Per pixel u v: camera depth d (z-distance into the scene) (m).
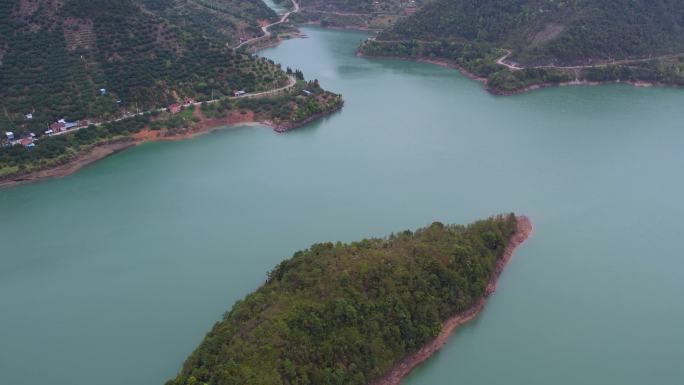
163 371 112.06
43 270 142.00
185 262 144.12
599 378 111.81
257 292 118.69
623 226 161.75
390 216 164.50
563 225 161.25
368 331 108.06
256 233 156.38
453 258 126.75
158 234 156.50
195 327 122.69
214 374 93.94
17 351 117.31
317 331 103.38
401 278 117.62
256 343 98.81
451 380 109.94
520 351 117.50
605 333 123.00
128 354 115.94
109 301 130.75
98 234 156.88
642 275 141.50
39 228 160.25
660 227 161.50
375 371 104.81
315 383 97.88
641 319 127.31
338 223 161.00
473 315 125.25
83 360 114.88
